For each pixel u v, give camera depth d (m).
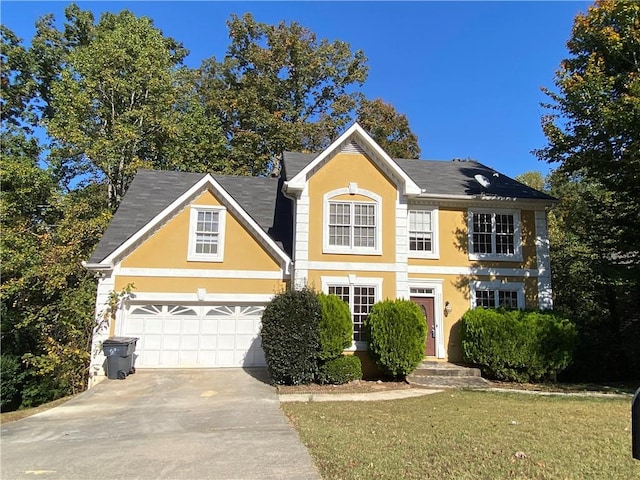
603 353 18.27
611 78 16.36
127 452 7.79
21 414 12.52
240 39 36.06
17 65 29.42
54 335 18.12
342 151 17.72
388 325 15.27
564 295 22.72
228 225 17.22
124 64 27.53
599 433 8.50
